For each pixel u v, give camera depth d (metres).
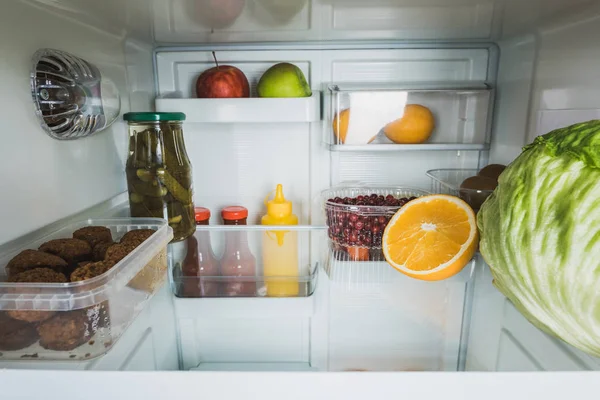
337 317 0.75
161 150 0.64
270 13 0.61
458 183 0.86
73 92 0.56
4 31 0.45
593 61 0.56
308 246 0.78
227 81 0.76
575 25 0.60
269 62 0.84
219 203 0.90
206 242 0.77
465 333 0.73
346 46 0.83
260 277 0.76
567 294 0.39
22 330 0.40
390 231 0.69
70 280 0.43
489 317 0.69
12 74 0.46
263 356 0.76
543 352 0.56
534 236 0.42
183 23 0.65
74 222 0.59
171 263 0.75
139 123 0.63
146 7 0.56
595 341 0.40
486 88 0.81
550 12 0.59
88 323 0.41
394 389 0.32
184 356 0.74
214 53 0.79
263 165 0.89
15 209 0.47
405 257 0.67
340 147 0.80
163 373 0.33
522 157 0.47
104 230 0.55
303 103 0.76
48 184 0.53
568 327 0.41
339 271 0.76
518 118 0.76
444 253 0.65
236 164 0.89
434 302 0.74
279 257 0.76
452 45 0.83
